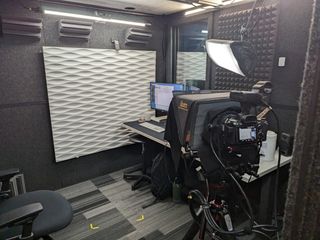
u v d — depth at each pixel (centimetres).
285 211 35
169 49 319
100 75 271
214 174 106
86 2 239
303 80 31
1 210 151
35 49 231
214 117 98
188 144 102
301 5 183
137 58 295
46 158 258
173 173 234
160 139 219
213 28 257
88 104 271
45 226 137
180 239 192
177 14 296
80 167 285
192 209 133
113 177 300
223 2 235
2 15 205
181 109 103
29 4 219
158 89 284
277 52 203
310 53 29
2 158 231
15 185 226
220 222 117
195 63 324
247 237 178
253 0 213
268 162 170
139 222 214
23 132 239
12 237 126
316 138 30
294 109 196
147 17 298
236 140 94
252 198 200
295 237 34
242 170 103
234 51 129
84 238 194
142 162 296
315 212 31
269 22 203
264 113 105
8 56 219
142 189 271
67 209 155
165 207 236
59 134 258
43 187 262
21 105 233
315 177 31
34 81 237
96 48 264
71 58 249
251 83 225
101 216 222
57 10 233
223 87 255
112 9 266
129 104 301
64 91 252
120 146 307
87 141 280
